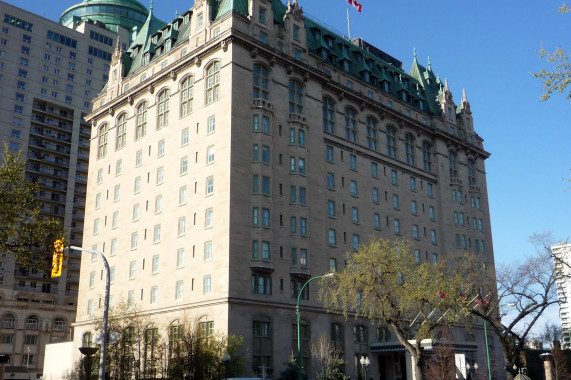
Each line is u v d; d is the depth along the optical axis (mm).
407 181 83500
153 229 69125
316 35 79875
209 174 63375
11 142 114250
